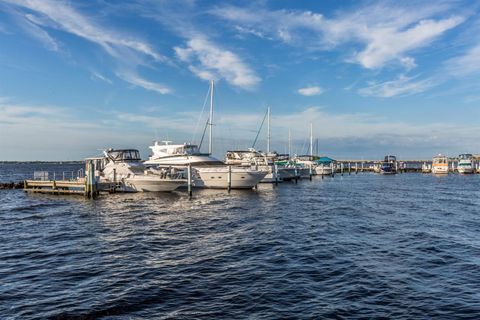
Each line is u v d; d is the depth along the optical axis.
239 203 33.59
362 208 30.66
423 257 15.04
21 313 9.76
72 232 20.86
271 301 10.41
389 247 16.75
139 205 32.28
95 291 11.32
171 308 10.01
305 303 10.26
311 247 16.73
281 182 64.38
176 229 21.48
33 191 42.72
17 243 18.17
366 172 123.69
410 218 25.36
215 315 9.54
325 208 30.47
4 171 143.25
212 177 43.25
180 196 38.44
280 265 13.93
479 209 30.38
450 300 10.48
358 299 10.54
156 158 48.25
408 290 11.23
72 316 9.56
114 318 9.44
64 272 13.30
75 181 40.94
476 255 15.38
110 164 41.91
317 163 85.88
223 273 12.99
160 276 12.73
